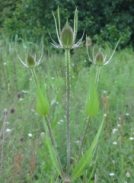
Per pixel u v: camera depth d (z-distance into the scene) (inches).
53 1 436.1
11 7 514.6
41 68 289.6
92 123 206.7
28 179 172.9
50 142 137.3
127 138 211.2
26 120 210.4
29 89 263.7
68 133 132.6
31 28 443.2
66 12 430.0
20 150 180.1
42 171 177.9
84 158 136.1
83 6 437.1
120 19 432.1
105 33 422.6
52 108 203.9
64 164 185.5
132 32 432.5
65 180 134.7
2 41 363.6
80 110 223.1
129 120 232.4
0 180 169.0
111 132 211.8
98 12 437.4
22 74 285.6
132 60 337.4
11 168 172.2
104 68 300.4
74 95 242.4
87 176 180.9
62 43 127.3
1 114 208.2
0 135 177.2
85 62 338.0
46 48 377.1
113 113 235.8
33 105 227.6
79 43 129.0
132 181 178.7
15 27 453.7
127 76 291.7
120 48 417.4
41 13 442.3
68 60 129.0
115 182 182.4
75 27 127.7
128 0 434.0
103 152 190.9
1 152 172.9
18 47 344.8
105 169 185.3
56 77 266.8
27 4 449.4
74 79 274.7
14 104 222.5
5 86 257.0
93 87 135.7
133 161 191.6
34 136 199.5
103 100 229.5
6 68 292.4
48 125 136.3
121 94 263.4
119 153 194.9
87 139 195.8
